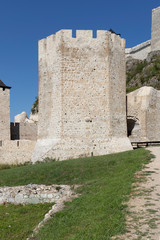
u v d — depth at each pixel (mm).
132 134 28750
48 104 22734
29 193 13281
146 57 70188
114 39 23391
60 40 21875
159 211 7770
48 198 13055
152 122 28609
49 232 8250
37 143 23406
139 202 8617
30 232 9445
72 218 8805
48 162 19766
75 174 15836
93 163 16891
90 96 21859
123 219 7418
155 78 56969
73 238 7102
